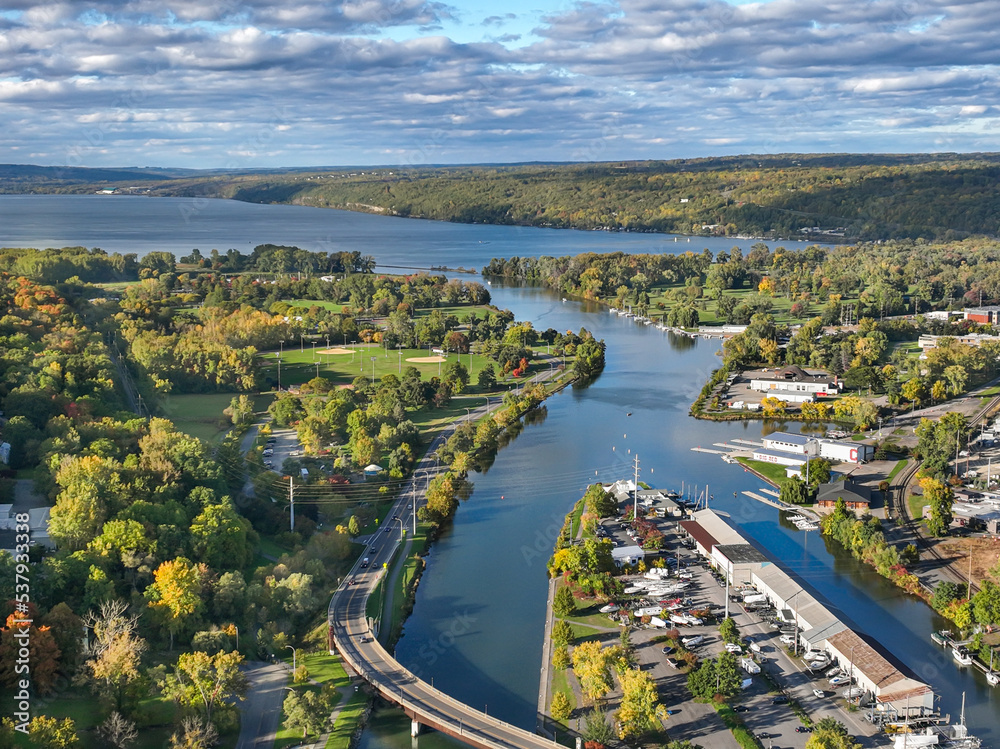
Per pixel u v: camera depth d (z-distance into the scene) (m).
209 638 175.00
